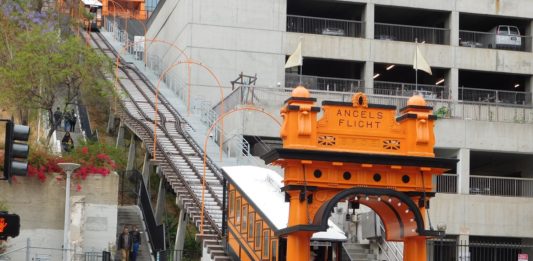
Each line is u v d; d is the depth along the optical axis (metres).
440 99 72.19
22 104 52.78
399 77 84.12
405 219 31.14
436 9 80.19
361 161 30.31
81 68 53.66
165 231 50.59
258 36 78.31
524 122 68.25
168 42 82.88
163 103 74.12
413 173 31.11
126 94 68.94
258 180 40.28
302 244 30.17
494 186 68.38
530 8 81.75
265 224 35.31
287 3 81.19
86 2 119.75
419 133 31.00
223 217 41.78
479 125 67.50
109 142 71.69
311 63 82.69
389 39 80.25
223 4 78.25
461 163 67.00
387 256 41.91
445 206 64.44
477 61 79.50
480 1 80.88
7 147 23.64
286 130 30.30
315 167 30.27
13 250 39.62
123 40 112.56
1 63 56.69
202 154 57.56
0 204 41.38
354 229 45.50
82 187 43.53
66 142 56.22
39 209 42.50
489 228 64.75
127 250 43.81
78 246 41.75
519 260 42.62
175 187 49.69
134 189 60.22
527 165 72.31
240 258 38.81
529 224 65.19
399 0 79.88
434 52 78.94
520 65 80.12
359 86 77.62
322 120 30.55
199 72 77.50
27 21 61.38
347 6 81.25
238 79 70.44
